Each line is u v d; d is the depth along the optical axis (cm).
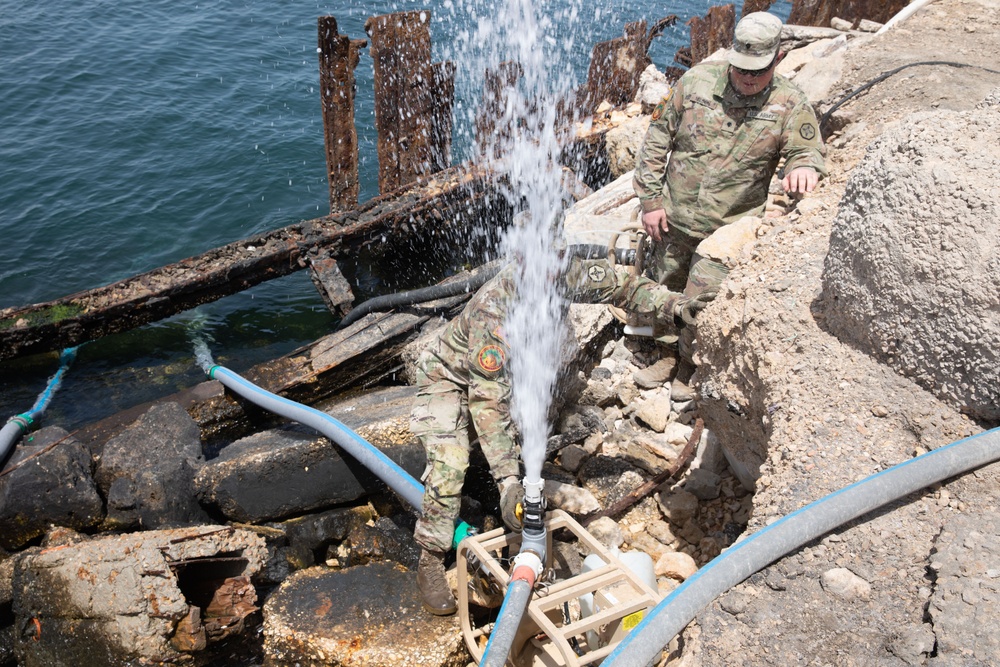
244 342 727
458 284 613
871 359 337
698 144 462
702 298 411
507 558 393
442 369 389
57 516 463
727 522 425
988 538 269
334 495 484
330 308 710
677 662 273
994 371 292
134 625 385
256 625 414
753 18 428
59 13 1368
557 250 391
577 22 1358
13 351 627
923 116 332
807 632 262
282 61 1255
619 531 425
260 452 474
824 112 604
